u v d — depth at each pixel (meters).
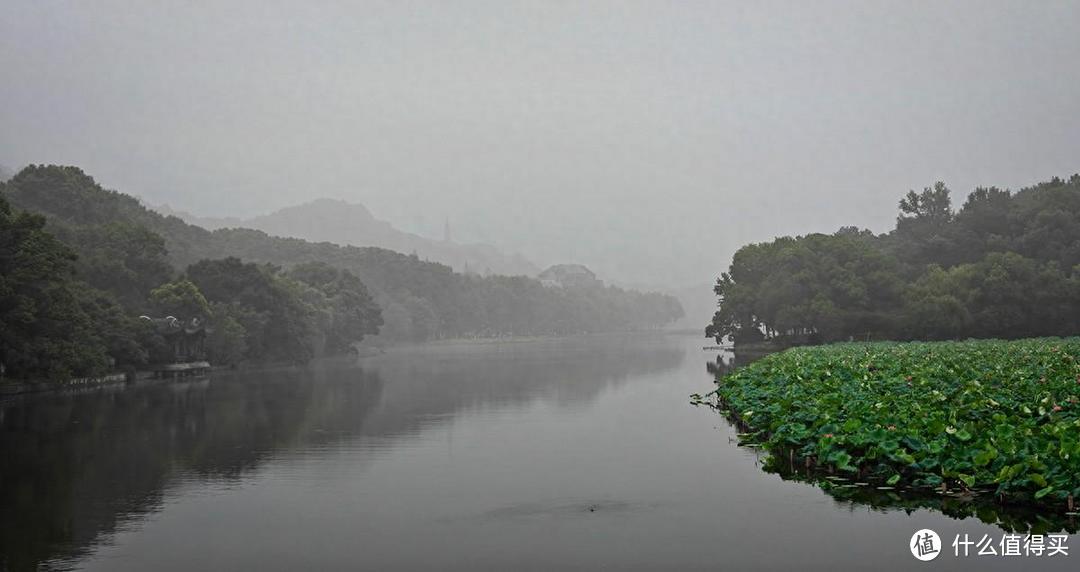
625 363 76.81
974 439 16.86
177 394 46.66
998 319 78.88
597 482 19.78
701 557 13.65
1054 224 93.94
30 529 16.05
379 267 162.12
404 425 31.33
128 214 111.75
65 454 24.97
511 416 33.91
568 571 13.12
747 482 19.28
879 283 86.69
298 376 63.28
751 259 104.25
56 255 49.50
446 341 178.00
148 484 20.30
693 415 33.66
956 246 100.25
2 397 44.28
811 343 92.00
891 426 18.06
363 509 17.42
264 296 81.69
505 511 17.06
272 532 15.65
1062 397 22.36
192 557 14.13
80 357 49.75
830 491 17.69
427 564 13.61
